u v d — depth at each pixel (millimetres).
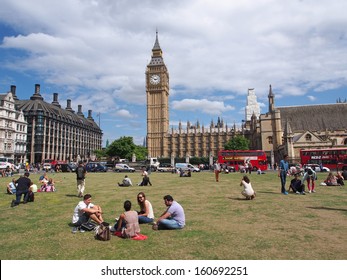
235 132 151000
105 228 9273
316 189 22469
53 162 92375
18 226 11227
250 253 7715
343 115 92688
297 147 75125
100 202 16891
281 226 10500
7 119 94812
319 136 77688
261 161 61531
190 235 9500
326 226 10430
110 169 77188
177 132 162875
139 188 24875
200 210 13859
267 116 96062
